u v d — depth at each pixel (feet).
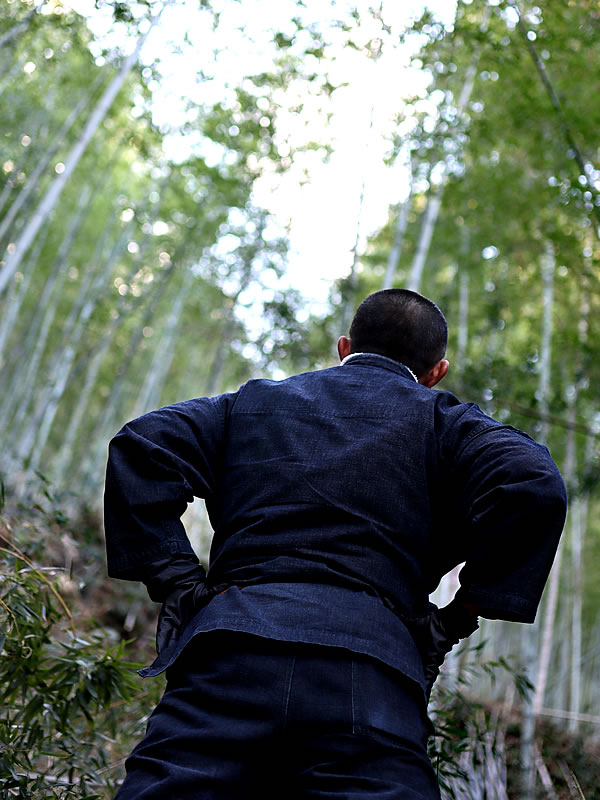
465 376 17.70
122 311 32.35
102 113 19.77
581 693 43.06
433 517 4.26
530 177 22.38
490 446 4.13
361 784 3.44
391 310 4.99
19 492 16.05
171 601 4.14
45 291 33.99
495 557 3.91
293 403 4.56
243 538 4.12
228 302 34.45
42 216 18.86
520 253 23.43
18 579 6.77
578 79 18.40
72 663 6.80
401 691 3.69
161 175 31.30
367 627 3.73
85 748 6.99
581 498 18.95
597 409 23.53
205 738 3.58
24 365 39.70
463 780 9.23
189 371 42.75
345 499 4.09
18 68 26.99
